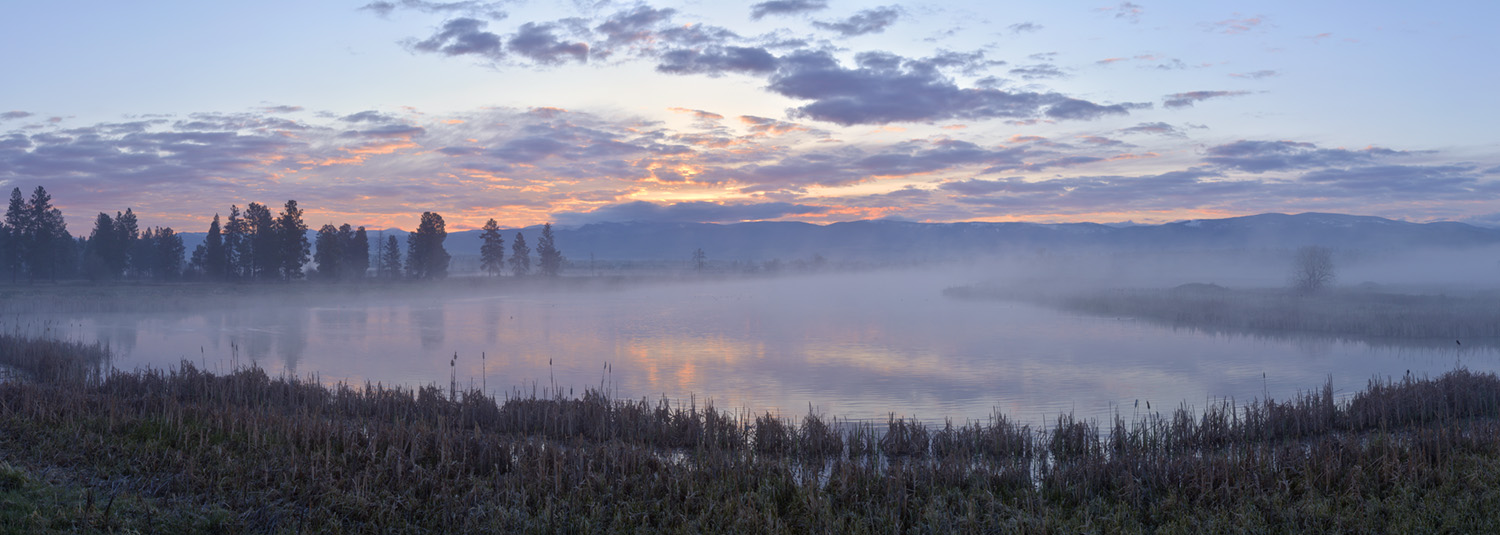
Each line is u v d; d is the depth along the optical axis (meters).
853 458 17.02
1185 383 32.78
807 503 13.88
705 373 35.88
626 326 60.00
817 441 19.28
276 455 15.79
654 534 12.88
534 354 42.88
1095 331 54.31
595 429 20.64
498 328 58.41
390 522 12.85
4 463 13.86
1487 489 13.84
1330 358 40.38
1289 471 15.39
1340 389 31.11
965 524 12.99
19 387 21.02
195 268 148.62
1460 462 15.61
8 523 11.59
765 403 28.38
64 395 20.36
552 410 21.36
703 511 13.42
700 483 14.92
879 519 13.31
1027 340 49.06
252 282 119.69
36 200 104.69
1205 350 43.66
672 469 15.83
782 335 52.94
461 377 34.56
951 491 14.70
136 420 18.36
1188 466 15.51
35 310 68.38
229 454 15.57
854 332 54.56
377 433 17.34
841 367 37.62
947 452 19.33
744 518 12.98
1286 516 13.14
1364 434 20.62
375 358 41.16
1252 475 14.95
